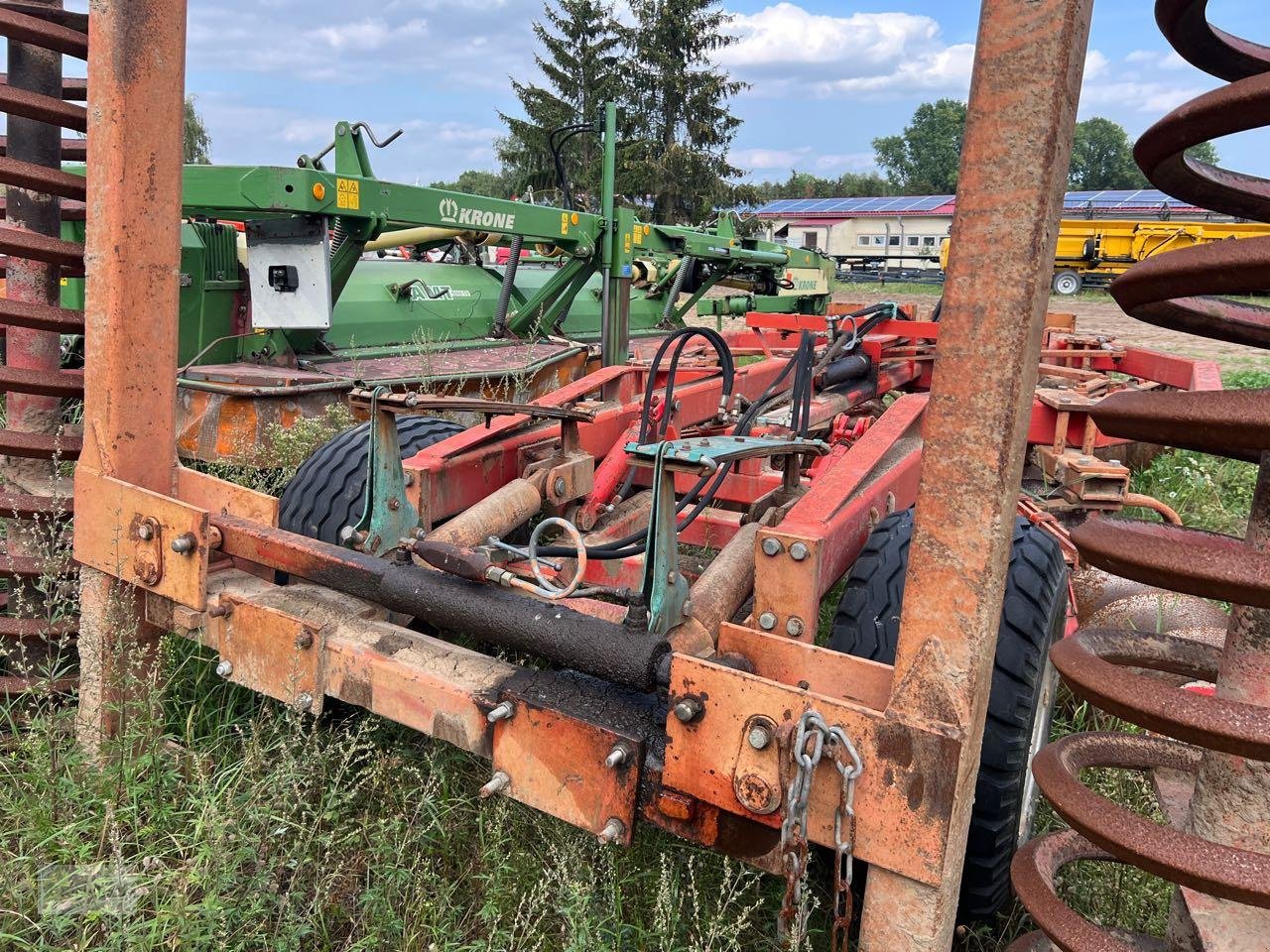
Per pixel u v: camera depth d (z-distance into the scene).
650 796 2.16
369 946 2.48
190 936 2.30
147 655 3.12
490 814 2.93
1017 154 1.55
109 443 2.94
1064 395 6.02
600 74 38.19
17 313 3.15
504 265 9.97
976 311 1.64
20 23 3.08
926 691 1.80
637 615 2.32
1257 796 1.69
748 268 12.52
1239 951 1.70
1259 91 1.48
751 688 1.97
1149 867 1.64
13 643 3.54
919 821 1.83
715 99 38.34
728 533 3.94
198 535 2.74
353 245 6.27
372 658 2.54
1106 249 31.23
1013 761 2.52
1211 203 1.96
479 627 2.44
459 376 6.64
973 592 1.73
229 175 5.55
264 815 2.62
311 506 3.64
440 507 3.44
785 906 1.93
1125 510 6.41
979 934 2.64
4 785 2.87
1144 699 1.63
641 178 35.06
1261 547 1.69
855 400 5.78
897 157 117.88
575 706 2.27
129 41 2.69
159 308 2.96
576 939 2.31
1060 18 1.48
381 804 2.94
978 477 1.69
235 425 5.53
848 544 2.92
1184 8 1.72
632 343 9.65
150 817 2.74
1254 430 1.49
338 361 6.62
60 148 3.72
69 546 3.38
